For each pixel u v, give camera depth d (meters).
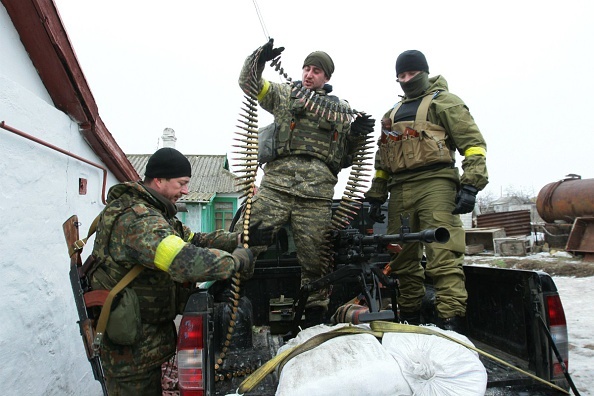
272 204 3.13
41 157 3.39
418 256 3.40
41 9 3.17
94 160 4.67
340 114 3.16
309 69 3.24
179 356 2.06
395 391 1.82
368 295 2.61
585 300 7.28
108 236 2.26
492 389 2.25
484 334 2.91
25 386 2.98
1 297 2.77
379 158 3.60
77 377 3.83
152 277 2.32
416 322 3.45
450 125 3.12
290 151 3.16
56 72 3.65
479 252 14.30
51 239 3.52
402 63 3.31
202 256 2.12
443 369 1.93
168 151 2.46
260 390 2.09
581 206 11.95
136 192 2.36
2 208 2.83
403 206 3.34
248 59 3.09
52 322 3.43
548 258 12.15
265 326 3.64
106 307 2.17
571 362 4.33
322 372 1.84
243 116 3.25
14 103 3.02
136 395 2.30
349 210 3.39
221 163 18.36
